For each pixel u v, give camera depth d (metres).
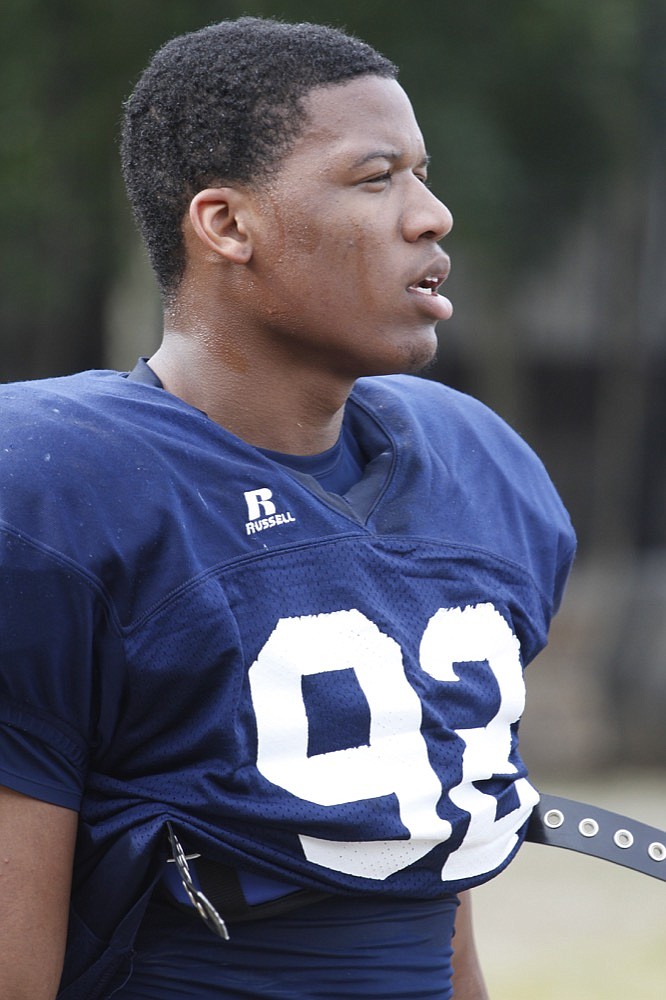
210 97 5.19
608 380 37.22
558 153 27.12
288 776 4.83
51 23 22.64
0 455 4.86
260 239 5.15
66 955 5.00
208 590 4.81
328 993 5.00
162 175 5.34
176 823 4.79
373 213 5.12
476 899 20.45
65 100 23.17
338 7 23.06
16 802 4.78
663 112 28.30
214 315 5.32
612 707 35.62
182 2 22.38
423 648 5.16
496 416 6.27
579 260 36.31
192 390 5.39
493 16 24.45
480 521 5.62
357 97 5.16
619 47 26.59
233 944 4.96
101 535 4.79
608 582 37.00
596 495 39.25
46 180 23.30
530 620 5.64
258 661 4.85
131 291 27.30
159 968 5.01
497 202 25.34
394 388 6.04
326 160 5.09
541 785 32.19
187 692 4.81
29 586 4.72
